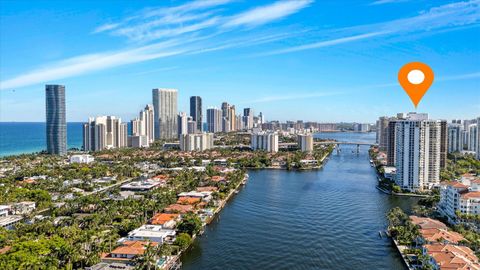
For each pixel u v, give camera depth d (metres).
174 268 193.25
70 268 183.75
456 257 177.88
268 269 194.00
